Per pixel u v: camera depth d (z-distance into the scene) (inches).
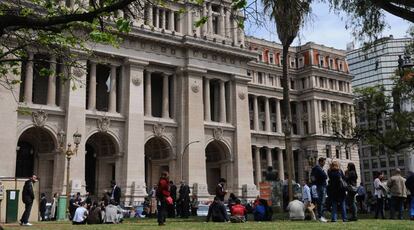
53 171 2359.7
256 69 3949.3
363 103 2129.7
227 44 2957.7
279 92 4042.8
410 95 1879.9
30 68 2290.8
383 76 3713.1
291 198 1350.9
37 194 1448.1
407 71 1818.4
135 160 2504.9
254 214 1072.2
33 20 549.3
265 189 1509.6
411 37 1894.7
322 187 924.6
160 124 2684.5
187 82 2768.2
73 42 1005.2
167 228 759.7
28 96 2277.3
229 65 2982.3
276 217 1180.5
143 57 2637.8
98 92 2689.5
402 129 1872.5
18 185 1370.6
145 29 2635.3
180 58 2797.7
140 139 2546.8
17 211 1350.9
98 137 2610.7
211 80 2970.0
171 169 2714.1
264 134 3836.1
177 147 2733.8
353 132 2103.8
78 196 1695.4
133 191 2440.9
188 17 2861.7
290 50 4244.6
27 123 2253.9
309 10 989.2
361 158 5748.0
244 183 2893.7
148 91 2689.5
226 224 853.8
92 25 775.7
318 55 4239.7
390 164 5457.7
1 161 2101.4
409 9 1013.8
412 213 962.1
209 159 3107.8
